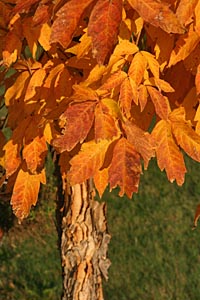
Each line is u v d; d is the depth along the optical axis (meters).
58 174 4.52
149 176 10.90
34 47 2.95
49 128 3.11
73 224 4.50
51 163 10.21
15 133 3.13
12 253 9.47
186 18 2.52
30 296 8.83
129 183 2.58
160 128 2.79
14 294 8.84
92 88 2.86
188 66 2.88
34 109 3.07
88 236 4.52
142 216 10.21
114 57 2.80
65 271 4.60
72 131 2.52
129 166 2.59
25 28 2.92
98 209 4.56
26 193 3.16
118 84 2.69
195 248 9.73
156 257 9.57
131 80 2.70
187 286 9.12
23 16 2.90
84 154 2.70
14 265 9.30
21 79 3.16
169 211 10.32
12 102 3.18
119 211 10.29
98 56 2.38
